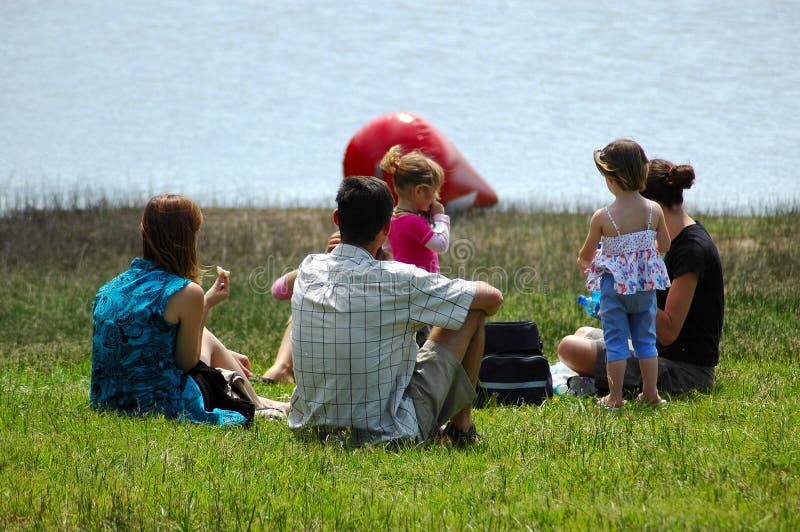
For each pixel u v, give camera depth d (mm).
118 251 52219
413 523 14633
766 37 160375
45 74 147750
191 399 20906
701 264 24312
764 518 14203
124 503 15297
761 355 28391
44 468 17078
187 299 20469
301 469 17266
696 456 17484
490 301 18984
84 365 29312
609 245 23594
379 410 18906
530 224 58219
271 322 36750
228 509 15289
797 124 106000
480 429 21172
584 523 14484
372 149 62906
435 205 25203
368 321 18578
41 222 58219
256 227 57750
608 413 22156
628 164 23188
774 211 58938
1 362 30016
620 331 23516
